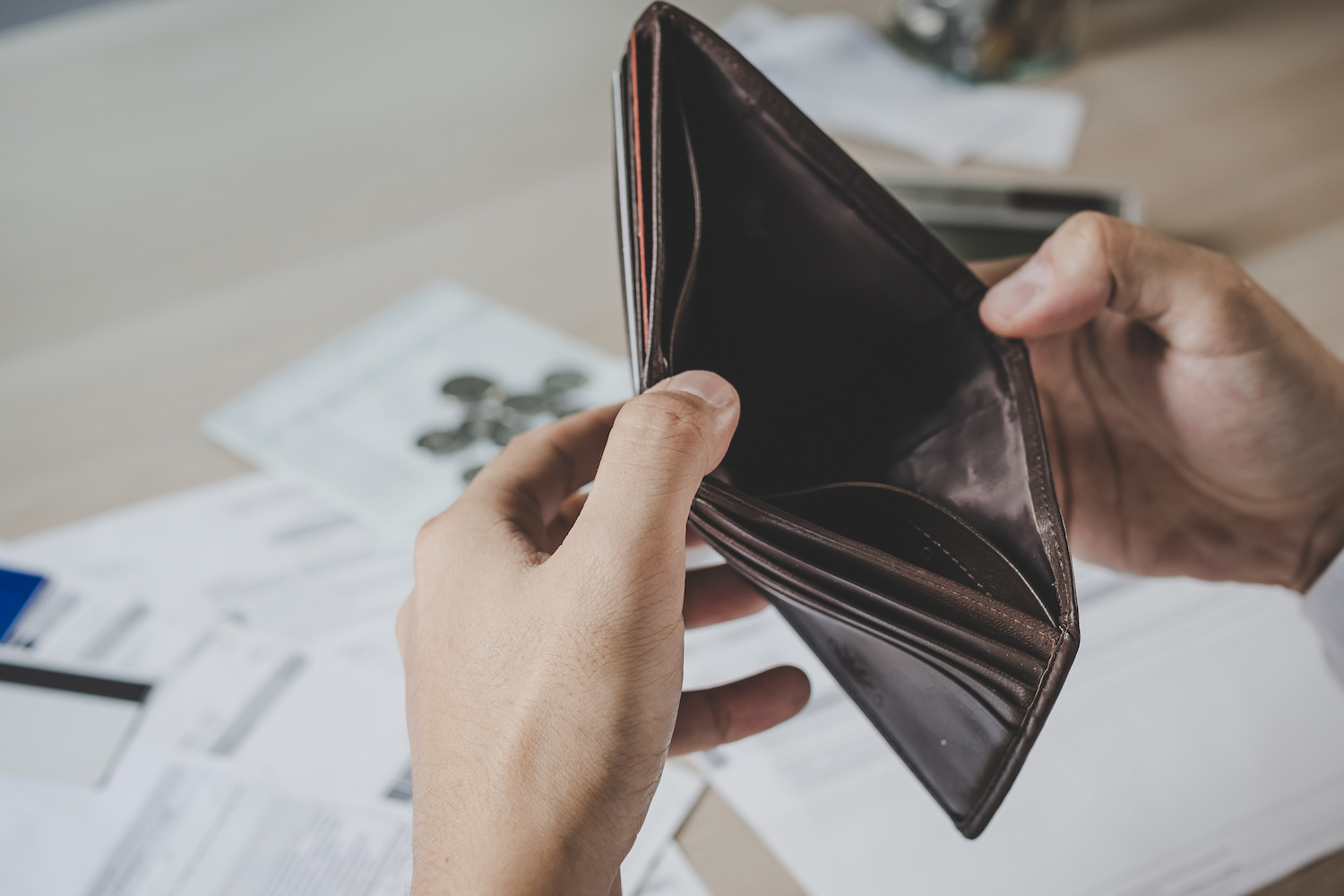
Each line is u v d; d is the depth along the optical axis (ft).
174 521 2.37
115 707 1.96
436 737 1.26
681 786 1.79
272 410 2.65
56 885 1.69
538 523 1.61
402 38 4.27
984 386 1.49
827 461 1.54
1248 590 2.06
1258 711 1.82
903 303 1.50
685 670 2.01
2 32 5.45
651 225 1.29
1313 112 3.45
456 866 1.15
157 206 3.39
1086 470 2.21
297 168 3.54
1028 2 3.57
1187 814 1.69
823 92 3.64
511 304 2.94
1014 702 1.18
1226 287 1.73
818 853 1.69
